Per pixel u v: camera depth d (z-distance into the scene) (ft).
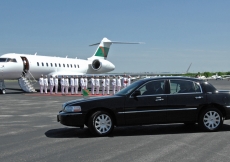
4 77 102.58
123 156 22.22
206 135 29.89
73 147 25.41
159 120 30.86
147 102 30.71
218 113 31.73
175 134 30.68
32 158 21.98
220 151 23.36
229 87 147.13
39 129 34.50
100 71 139.74
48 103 68.28
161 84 31.60
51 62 118.83
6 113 49.90
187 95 31.42
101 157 22.03
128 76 101.96
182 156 21.99
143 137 29.40
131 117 30.45
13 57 104.27
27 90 108.58
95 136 30.19
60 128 35.12
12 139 28.94
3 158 22.03
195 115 31.42
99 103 30.19
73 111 30.01
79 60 138.31
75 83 103.86
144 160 21.03
